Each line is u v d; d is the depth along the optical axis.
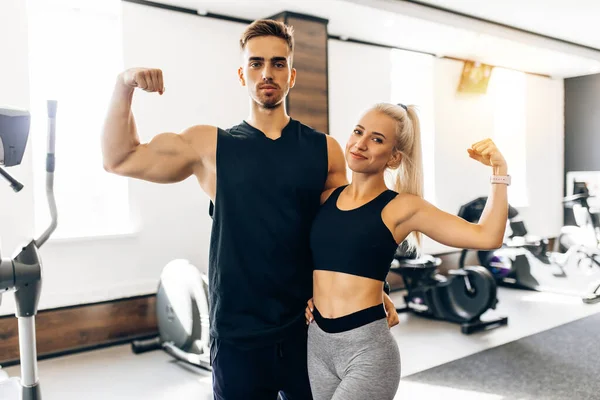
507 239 6.29
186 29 4.57
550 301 5.67
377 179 1.59
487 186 7.13
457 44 6.03
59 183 4.20
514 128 7.77
